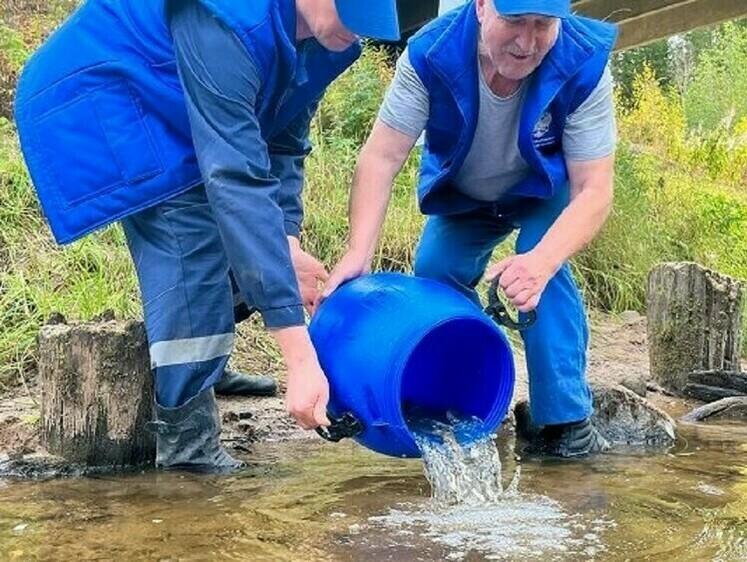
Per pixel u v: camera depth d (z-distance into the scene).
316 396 2.35
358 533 2.31
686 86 15.32
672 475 2.91
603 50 2.88
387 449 2.55
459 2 3.83
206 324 2.86
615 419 3.48
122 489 2.71
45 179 2.76
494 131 2.96
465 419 2.80
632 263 7.05
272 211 2.40
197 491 2.69
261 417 3.63
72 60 2.76
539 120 2.90
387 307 2.59
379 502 2.59
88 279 4.55
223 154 2.39
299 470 2.97
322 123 7.03
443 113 2.96
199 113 2.46
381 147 2.98
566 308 3.16
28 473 2.89
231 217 2.37
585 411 3.21
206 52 2.44
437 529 2.34
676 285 4.66
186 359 2.86
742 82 13.19
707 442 3.48
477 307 2.71
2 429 3.15
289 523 2.38
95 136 2.74
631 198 7.32
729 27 13.70
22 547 2.18
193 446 2.96
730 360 4.73
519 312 2.87
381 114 3.00
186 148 2.75
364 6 2.34
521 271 2.71
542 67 2.82
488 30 2.67
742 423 3.94
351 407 2.55
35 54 2.86
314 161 6.16
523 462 3.12
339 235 5.74
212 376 2.91
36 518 2.41
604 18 8.52
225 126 2.42
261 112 2.59
